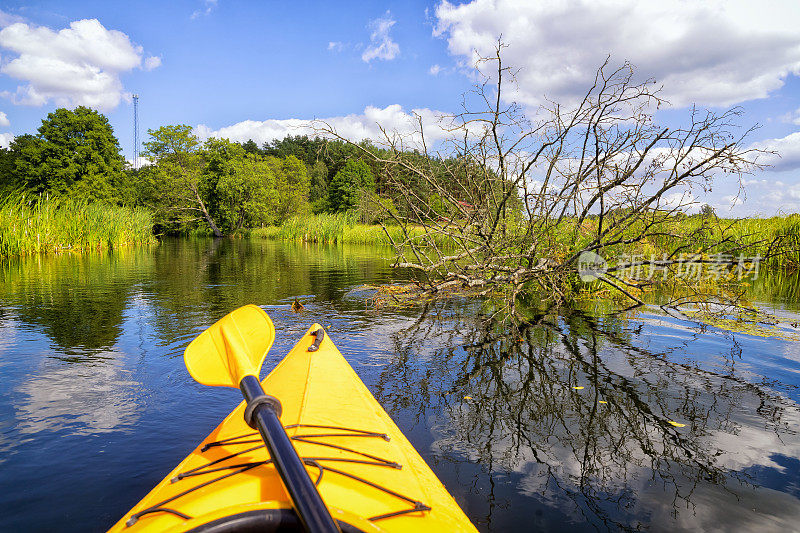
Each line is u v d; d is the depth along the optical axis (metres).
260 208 45.38
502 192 6.30
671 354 4.49
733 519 2.02
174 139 51.78
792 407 3.25
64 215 18.23
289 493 1.11
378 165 6.17
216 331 2.31
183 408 3.15
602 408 3.22
